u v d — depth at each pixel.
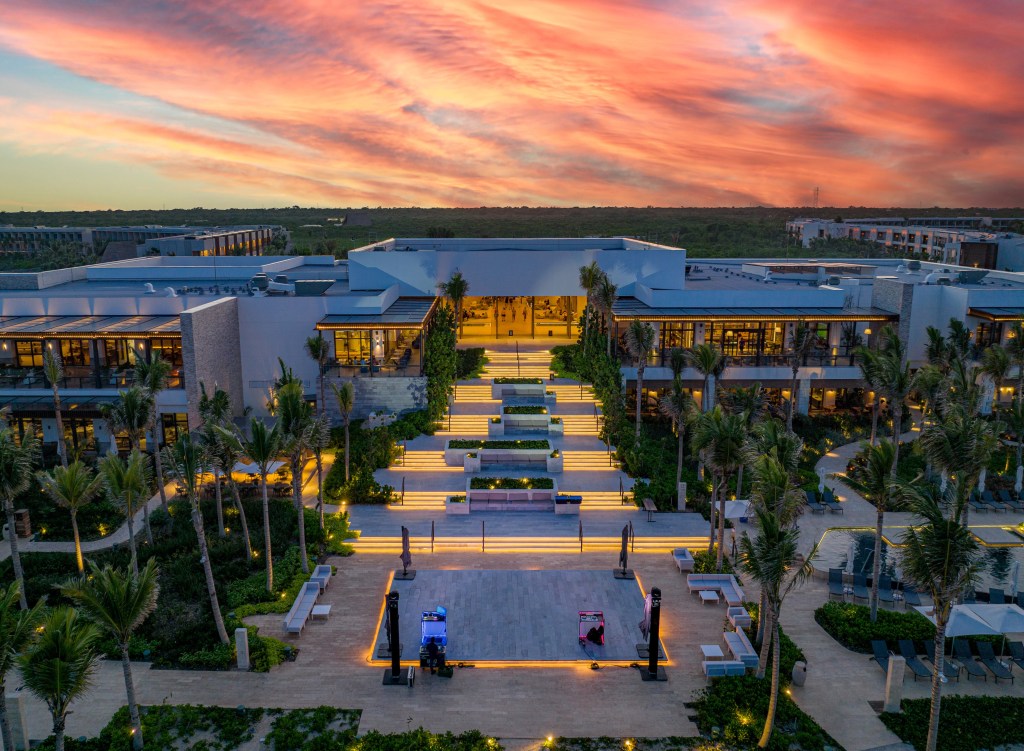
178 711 23.70
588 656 26.81
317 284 56.06
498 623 28.81
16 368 46.41
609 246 82.62
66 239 159.12
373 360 51.56
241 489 40.00
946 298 56.22
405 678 25.44
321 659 26.62
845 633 28.03
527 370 58.72
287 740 22.38
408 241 82.62
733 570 32.34
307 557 33.56
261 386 52.34
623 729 23.19
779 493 24.16
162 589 30.89
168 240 107.44
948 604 20.42
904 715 23.95
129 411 34.56
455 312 63.28
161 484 37.88
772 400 53.81
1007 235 122.38
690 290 58.84
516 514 38.88
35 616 18.83
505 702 24.39
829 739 22.83
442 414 50.16
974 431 27.38
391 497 39.94
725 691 24.73
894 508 40.19
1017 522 39.00
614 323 54.09
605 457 45.22
